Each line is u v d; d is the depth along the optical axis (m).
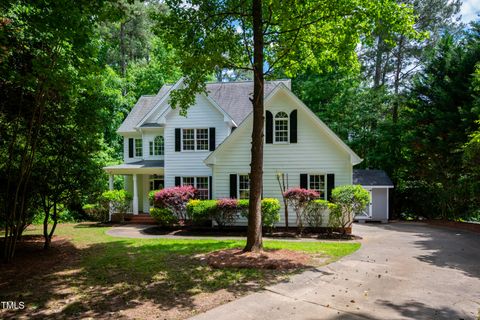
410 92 24.25
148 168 20.27
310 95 28.41
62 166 11.12
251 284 6.77
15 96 9.55
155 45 32.53
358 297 6.10
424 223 20.88
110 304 5.77
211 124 19.38
